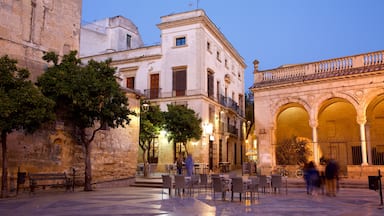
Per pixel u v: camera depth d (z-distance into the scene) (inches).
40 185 553.0
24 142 569.3
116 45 1608.0
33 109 486.9
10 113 461.7
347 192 603.5
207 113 1347.2
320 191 601.9
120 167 767.1
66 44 692.1
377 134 856.3
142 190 656.4
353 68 807.7
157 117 1045.2
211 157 1358.3
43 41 641.0
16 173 553.0
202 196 555.8
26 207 411.5
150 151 1331.2
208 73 1412.4
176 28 1381.6
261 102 925.8
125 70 1448.1
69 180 620.7
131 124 815.7
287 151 885.2
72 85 566.9
